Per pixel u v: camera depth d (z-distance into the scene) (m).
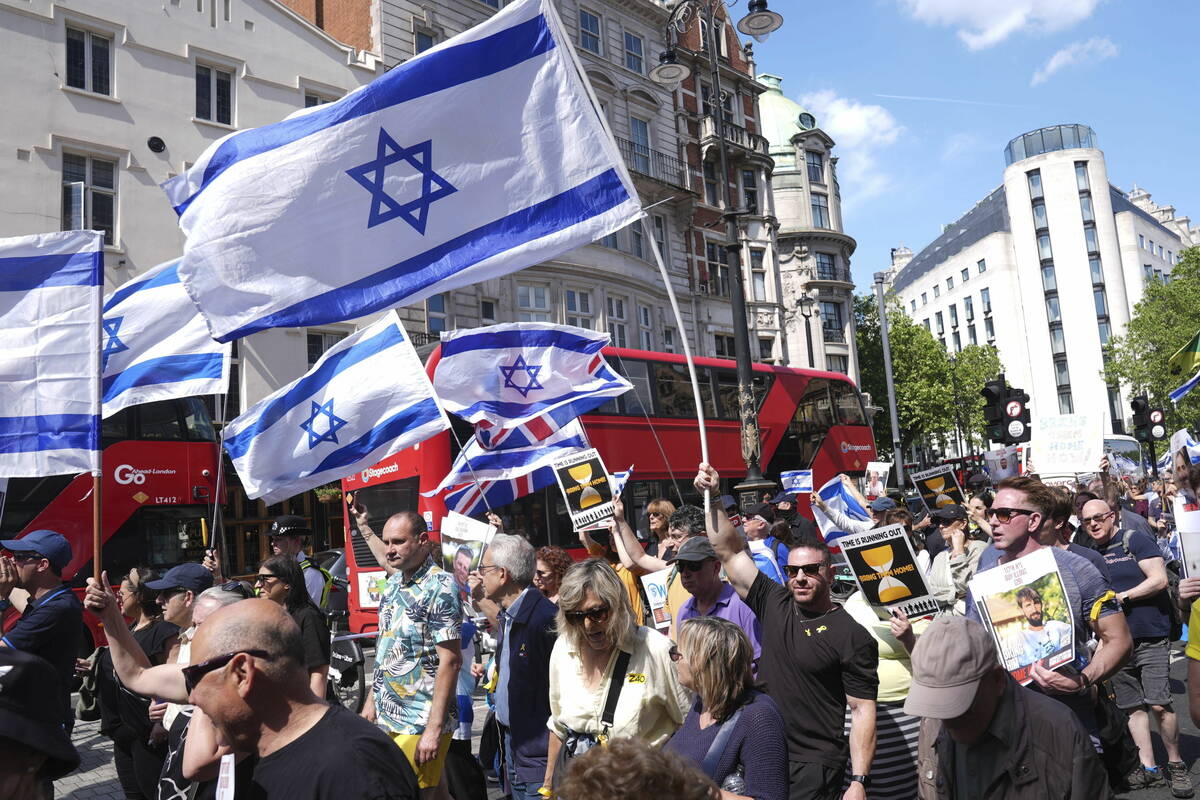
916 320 108.56
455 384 8.80
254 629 2.48
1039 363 84.69
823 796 3.84
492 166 5.25
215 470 13.70
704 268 34.91
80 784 7.54
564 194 5.16
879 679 4.25
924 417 49.69
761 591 4.34
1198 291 53.69
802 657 3.98
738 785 3.22
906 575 4.27
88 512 12.20
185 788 4.04
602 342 9.38
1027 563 3.87
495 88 5.29
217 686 2.45
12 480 11.61
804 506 18.61
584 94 5.21
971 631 2.78
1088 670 3.98
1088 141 86.44
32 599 5.01
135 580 5.64
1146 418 21.14
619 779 1.89
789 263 42.81
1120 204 92.12
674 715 4.01
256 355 20.70
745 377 14.81
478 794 5.32
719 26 38.34
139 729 5.12
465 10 27.17
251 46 22.16
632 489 15.07
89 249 6.00
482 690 10.19
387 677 4.74
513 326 9.10
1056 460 11.86
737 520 10.55
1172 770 5.93
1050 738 2.72
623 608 3.97
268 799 2.38
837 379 21.03
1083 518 6.43
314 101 23.41
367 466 7.35
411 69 5.30
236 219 5.16
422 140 5.28
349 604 13.51
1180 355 17.92
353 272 5.20
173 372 7.85
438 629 4.65
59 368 5.88
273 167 5.21
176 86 20.83
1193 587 4.12
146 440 13.01
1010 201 88.06
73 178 19.22
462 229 5.23
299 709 2.51
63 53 19.17
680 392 16.73
